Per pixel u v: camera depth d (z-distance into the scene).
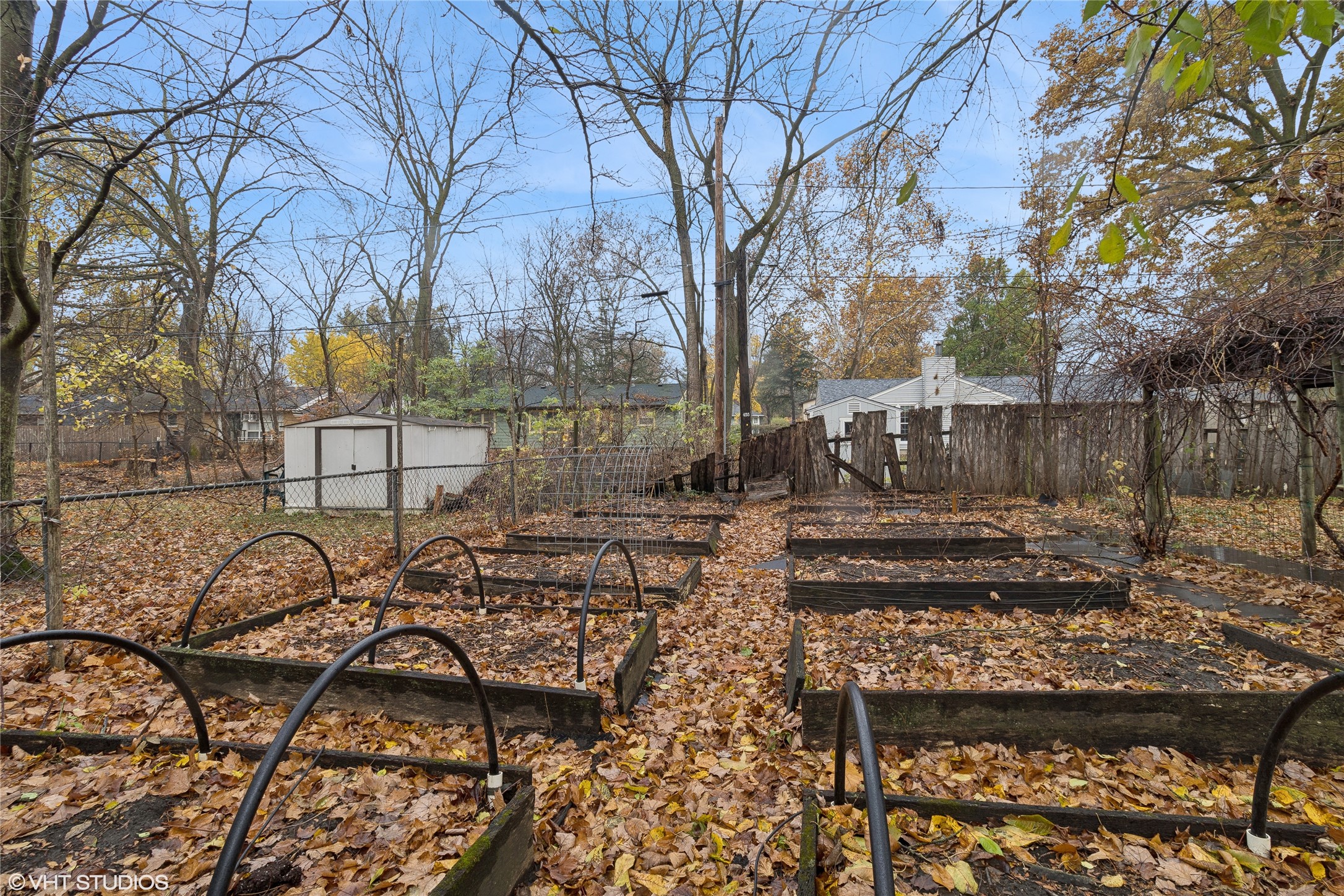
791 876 2.28
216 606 5.20
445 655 4.28
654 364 34.22
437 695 3.47
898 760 3.01
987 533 8.05
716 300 14.59
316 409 23.97
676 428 16.67
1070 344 8.13
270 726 3.45
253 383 19.30
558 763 3.12
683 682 4.14
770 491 13.11
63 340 11.68
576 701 3.32
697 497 13.74
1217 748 2.95
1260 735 2.93
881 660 4.11
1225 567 6.58
